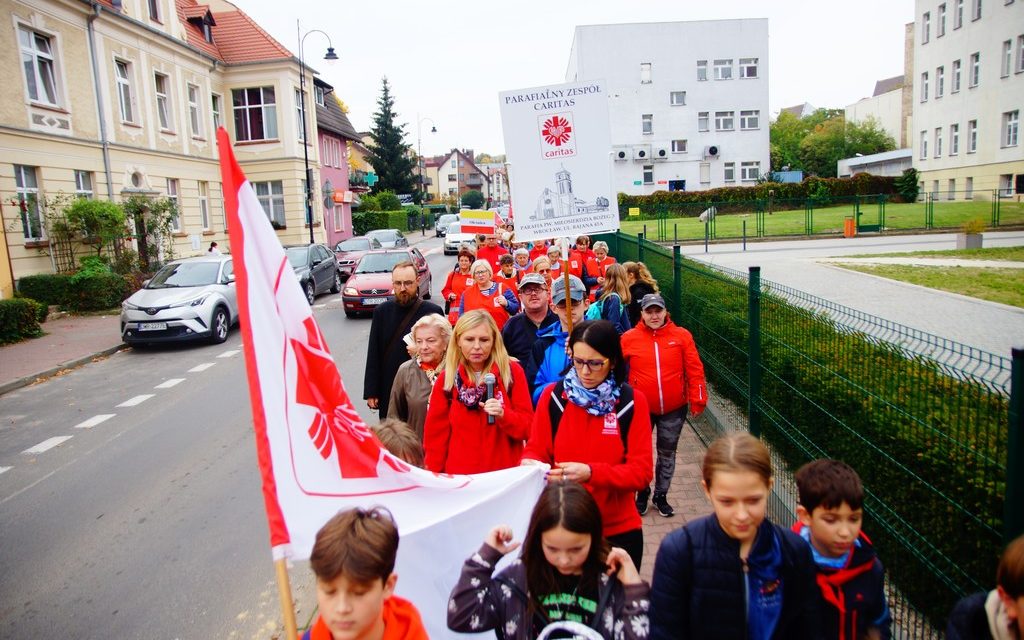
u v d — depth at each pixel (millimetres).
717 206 46344
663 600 2402
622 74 50875
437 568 3043
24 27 19516
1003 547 2488
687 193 47750
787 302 5402
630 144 51375
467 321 3979
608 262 12211
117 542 5809
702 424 7855
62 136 20672
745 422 6570
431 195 112500
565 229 5469
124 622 4613
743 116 51688
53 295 18672
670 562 2412
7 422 9719
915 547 3451
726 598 2344
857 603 2395
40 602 4898
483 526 3146
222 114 34188
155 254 23109
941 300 13203
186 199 28297
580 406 3373
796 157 76750
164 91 27250
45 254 19516
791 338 5211
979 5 38688
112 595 4961
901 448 3621
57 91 20812
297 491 2611
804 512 2449
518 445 4125
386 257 19359
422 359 4699
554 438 3477
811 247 28047
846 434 4246
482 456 4035
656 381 5453
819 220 37469
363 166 77062
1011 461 2443
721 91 51312
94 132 22281
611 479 3258
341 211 45562
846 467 2389
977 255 21125
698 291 8266
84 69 21875
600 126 5402
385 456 2914
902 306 12656
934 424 3348
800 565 2348
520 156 5453
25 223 18984
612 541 3400
